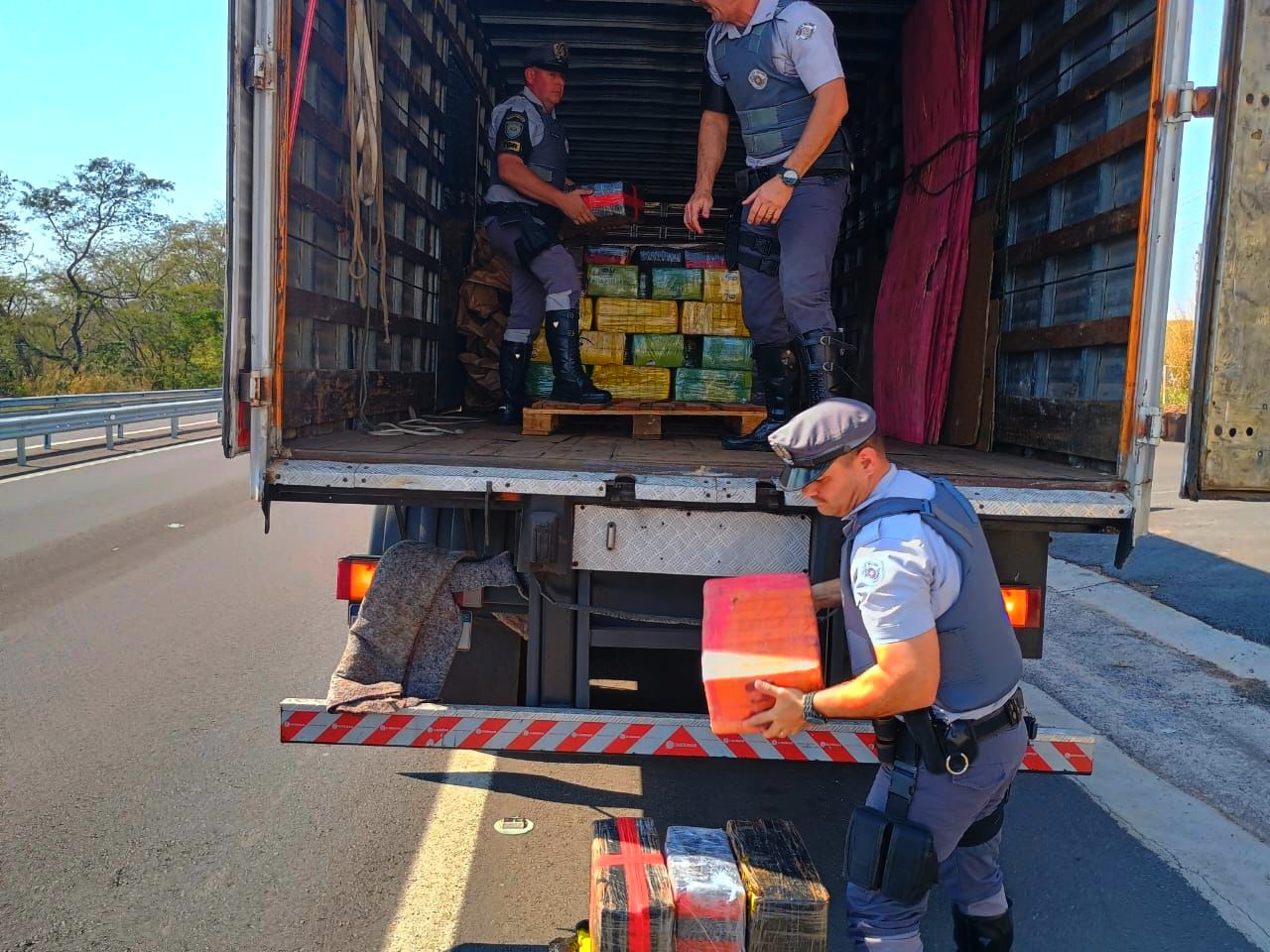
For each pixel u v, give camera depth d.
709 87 4.15
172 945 2.58
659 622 2.92
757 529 2.79
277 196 2.76
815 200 3.73
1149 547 7.91
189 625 5.54
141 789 3.50
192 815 3.32
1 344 39.22
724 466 2.80
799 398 4.02
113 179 42.16
